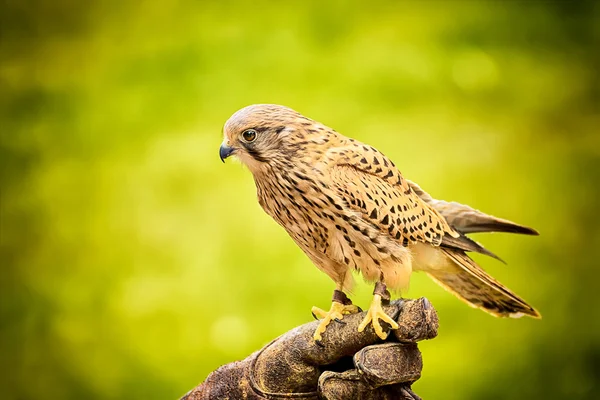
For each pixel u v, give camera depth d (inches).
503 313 258.1
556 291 443.2
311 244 239.9
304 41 490.9
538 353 431.2
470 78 479.5
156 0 514.3
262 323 415.2
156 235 446.6
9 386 439.5
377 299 192.7
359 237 230.1
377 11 503.8
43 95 496.4
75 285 450.0
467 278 254.8
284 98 470.6
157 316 430.9
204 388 202.2
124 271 445.7
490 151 461.7
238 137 232.8
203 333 421.1
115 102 486.6
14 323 447.2
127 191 460.1
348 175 231.1
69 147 481.1
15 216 465.4
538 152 473.1
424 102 469.4
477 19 504.4
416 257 246.7
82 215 462.9
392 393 189.8
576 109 488.7
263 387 198.2
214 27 504.4
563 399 421.1
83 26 517.3
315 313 219.9
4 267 459.5
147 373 420.8
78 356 437.7
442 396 412.8
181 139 464.4
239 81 477.4
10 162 479.5
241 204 442.9
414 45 491.2
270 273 424.8
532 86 488.7
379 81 471.8
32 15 518.3
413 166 451.8
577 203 461.7
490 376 416.8
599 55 504.7
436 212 250.1
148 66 494.0
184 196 451.2
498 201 452.8
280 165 231.5
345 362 203.5
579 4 521.0
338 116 462.3
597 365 431.2
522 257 451.8
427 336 185.9
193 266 436.1
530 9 518.0
